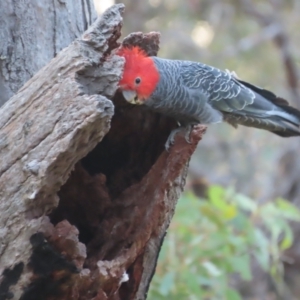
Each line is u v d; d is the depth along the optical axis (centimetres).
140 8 2122
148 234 648
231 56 2027
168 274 981
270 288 1795
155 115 748
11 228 545
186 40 2097
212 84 887
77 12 752
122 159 713
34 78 568
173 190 664
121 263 627
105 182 675
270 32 1977
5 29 701
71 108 525
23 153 540
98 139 533
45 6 719
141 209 650
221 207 1028
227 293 1024
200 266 1027
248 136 2155
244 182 2069
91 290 603
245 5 2075
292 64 1983
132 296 684
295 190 1806
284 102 982
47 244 541
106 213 664
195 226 1056
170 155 650
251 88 995
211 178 2083
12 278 552
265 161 2070
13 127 553
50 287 563
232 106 915
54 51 725
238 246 1031
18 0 705
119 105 707
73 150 526
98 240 653
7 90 699
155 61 725
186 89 823
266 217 1077
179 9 2119
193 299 1020
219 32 2164
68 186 655
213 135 2202
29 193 538
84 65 548
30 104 552
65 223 547
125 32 2102
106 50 570
